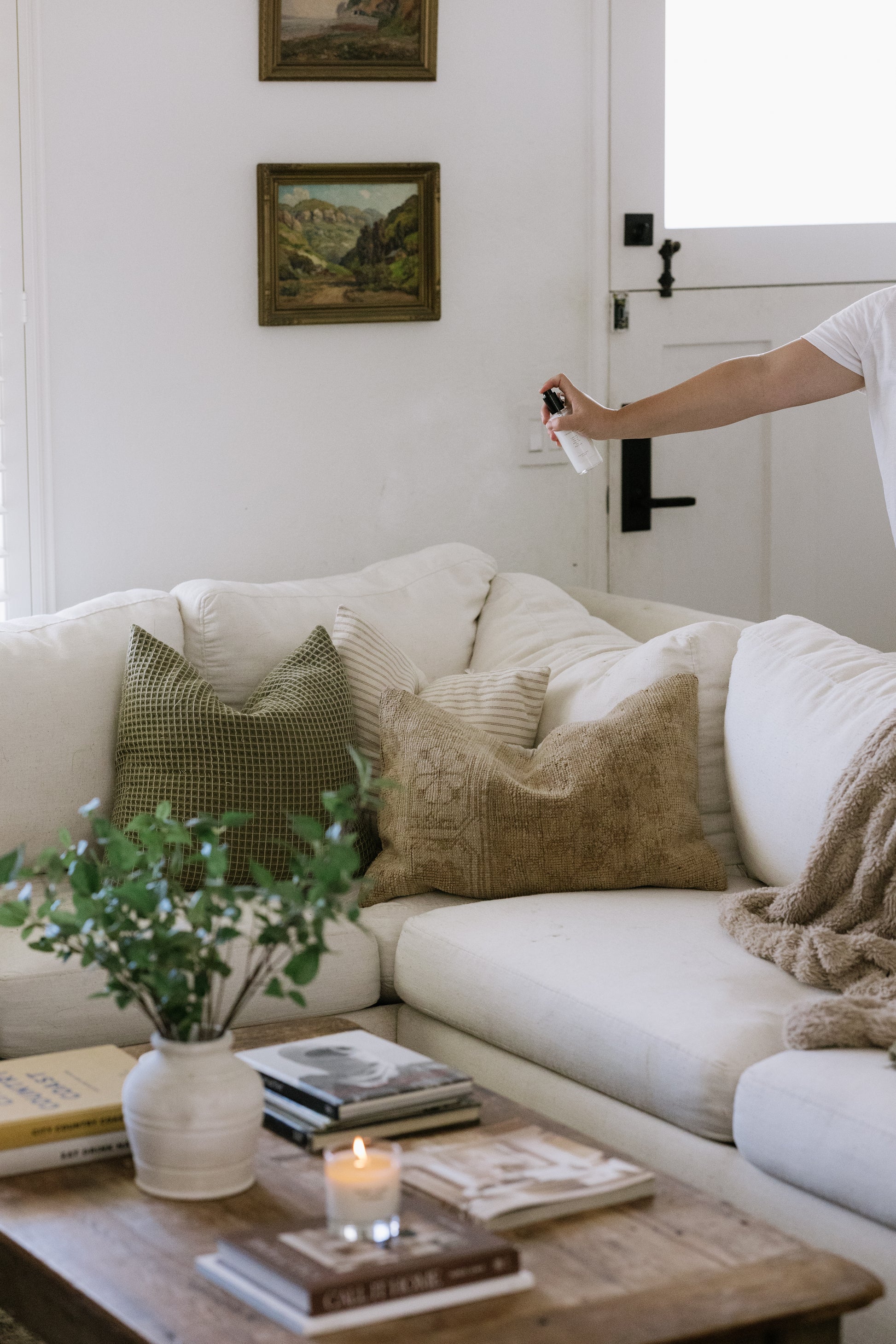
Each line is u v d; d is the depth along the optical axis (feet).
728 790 8.52
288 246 10.76
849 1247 5.49
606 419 8.72
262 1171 5.07
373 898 8.22
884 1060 5.77
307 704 8.57
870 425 12.42
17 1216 4.80
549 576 11.98
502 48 11.22
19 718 8.45
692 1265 4.42
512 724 8.88
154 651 8.64
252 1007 7.37
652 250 11.76
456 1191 4.76
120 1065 5.82
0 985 7.00
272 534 11.08
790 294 12.12
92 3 10.07
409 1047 7.71
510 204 11.42
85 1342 4.33
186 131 10.44
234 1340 3.99
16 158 9.97
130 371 10.52
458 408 11.50
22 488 10.27
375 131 10.97
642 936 7.29
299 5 10.53
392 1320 4.07
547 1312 4.13
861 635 12.69
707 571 12.31
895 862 6.83
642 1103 6.37
